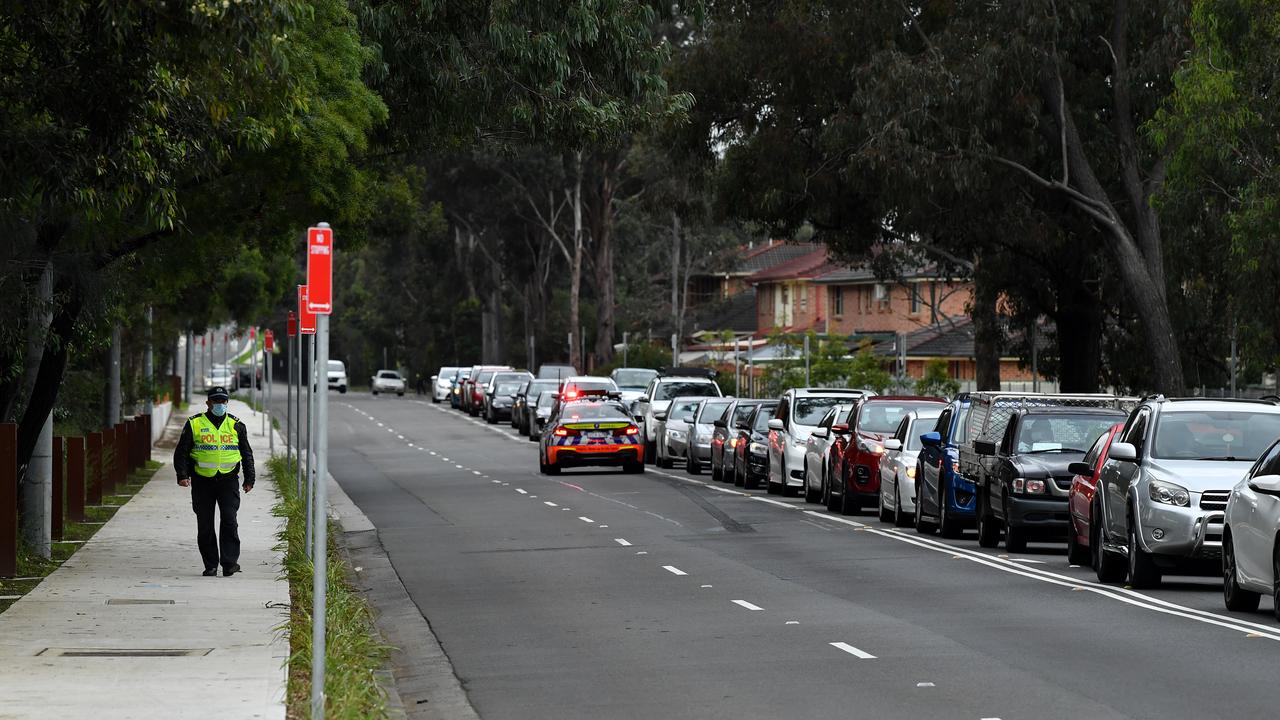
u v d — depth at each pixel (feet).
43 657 87.51
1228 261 224.74
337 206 175.94
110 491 222.07
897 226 295.89
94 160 102.63
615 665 88.22
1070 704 73.82
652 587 125.90
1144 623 102.94
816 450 219.61
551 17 176.76
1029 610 109.91
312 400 146.41
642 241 643.04
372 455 368.68
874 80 255.50
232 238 188.24
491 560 149.48
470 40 179.22
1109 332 337.31
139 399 362.53
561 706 76.28
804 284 618.44
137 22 96.43
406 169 328.08
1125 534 125.08
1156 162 261.03
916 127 252.62
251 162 160.25
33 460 144.56
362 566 147.64
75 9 95.45
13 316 126.41
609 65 183.62
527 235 620.90
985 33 259.80
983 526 159.53
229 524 131.13
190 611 107.86
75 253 140.26
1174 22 252.83
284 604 111.34
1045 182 263.08
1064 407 158.61
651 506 215.31
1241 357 294.05
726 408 290.56
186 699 74.28
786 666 86.43
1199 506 118.42
